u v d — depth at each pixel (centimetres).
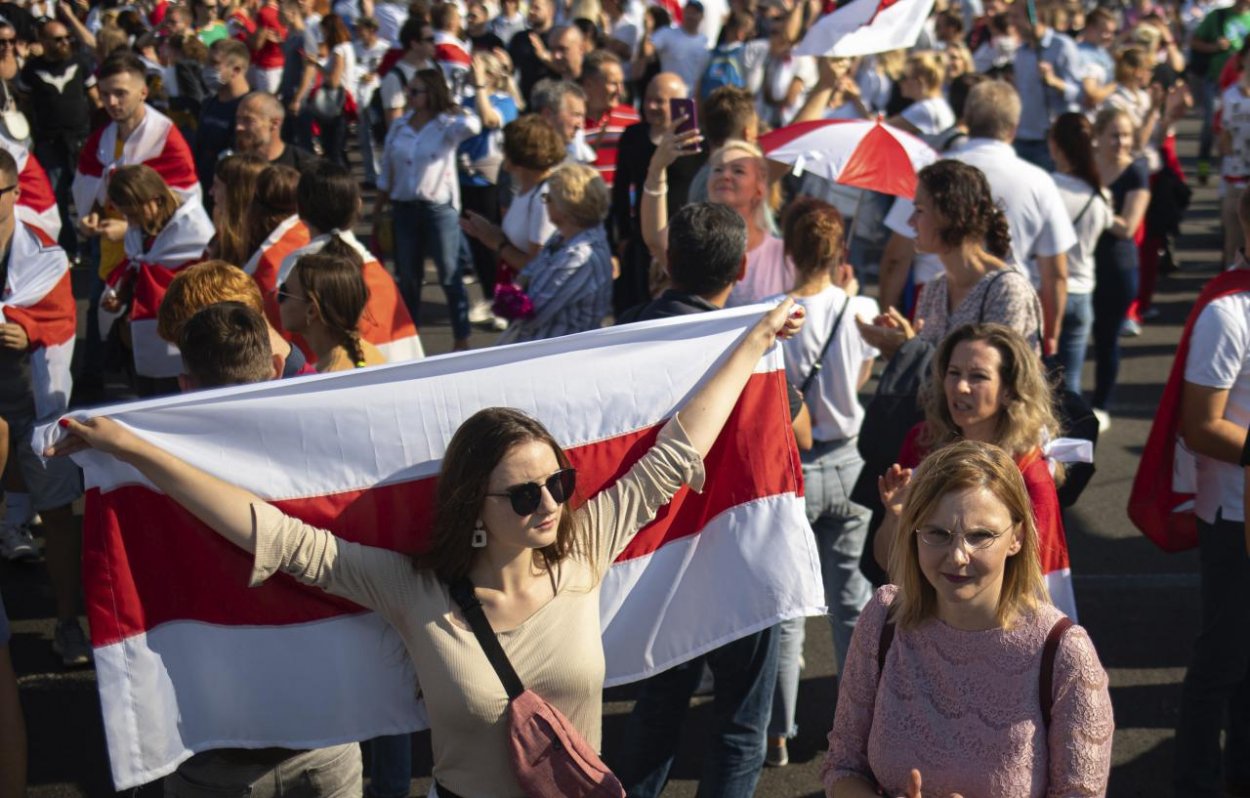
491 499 574
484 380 646
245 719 627
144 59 2878
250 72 2873
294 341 989
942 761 541
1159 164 1950
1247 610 860
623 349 669
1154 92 1895
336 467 619
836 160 1252
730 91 1317
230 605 616
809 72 2586
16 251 1063
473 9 2955
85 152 1599
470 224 1477
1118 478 1551
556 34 2327
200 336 724
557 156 1442
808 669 1146
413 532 629
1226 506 857
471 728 584
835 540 977
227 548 611
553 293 1142
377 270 1121
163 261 1211
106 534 592
